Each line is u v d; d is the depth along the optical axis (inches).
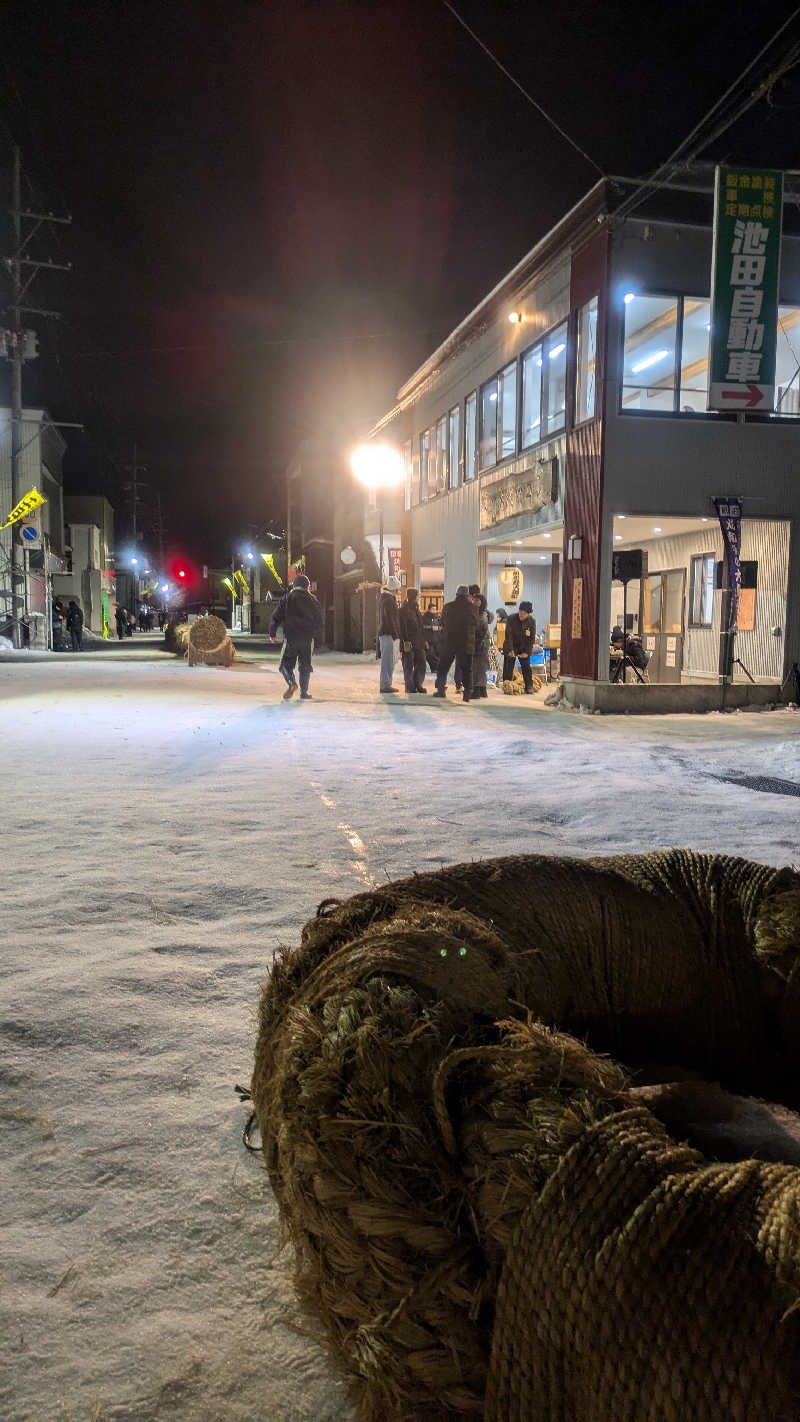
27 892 161.3
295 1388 59.3
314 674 775.7
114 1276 68.9
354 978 59.1
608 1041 84.7
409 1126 50.2
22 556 1168.8
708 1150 79.3
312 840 203.2
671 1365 38.7
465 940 65.4
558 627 768.3
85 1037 106.9
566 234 586.6
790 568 574.2
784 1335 37.5
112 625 2025.1
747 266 480.1
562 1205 45.0
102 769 291.6
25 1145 85.5
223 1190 79.4
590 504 561.9
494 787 273.6
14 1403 57.3
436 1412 49.4
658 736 418.9
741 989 88.4
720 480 561.3
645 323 578.6
